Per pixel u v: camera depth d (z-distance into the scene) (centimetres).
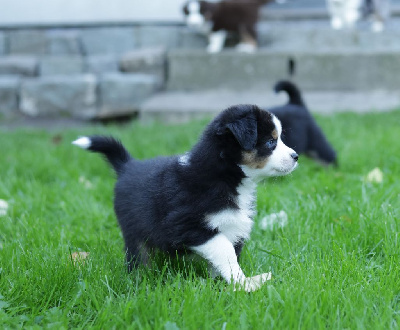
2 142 379
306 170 284
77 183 278
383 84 492
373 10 572
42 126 490
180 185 205
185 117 448
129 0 616
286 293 193
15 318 192
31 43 602
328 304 191
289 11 643
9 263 211
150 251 213
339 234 222
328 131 348
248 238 214
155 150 326
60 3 621
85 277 204
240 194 208
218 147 204
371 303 192
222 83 513
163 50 536
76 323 193
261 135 206
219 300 194
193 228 204
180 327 188
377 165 290
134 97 513
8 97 527
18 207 254
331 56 496
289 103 297
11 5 621
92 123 505
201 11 541
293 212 238
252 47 532
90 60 566
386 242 215
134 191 214
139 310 192
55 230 235
